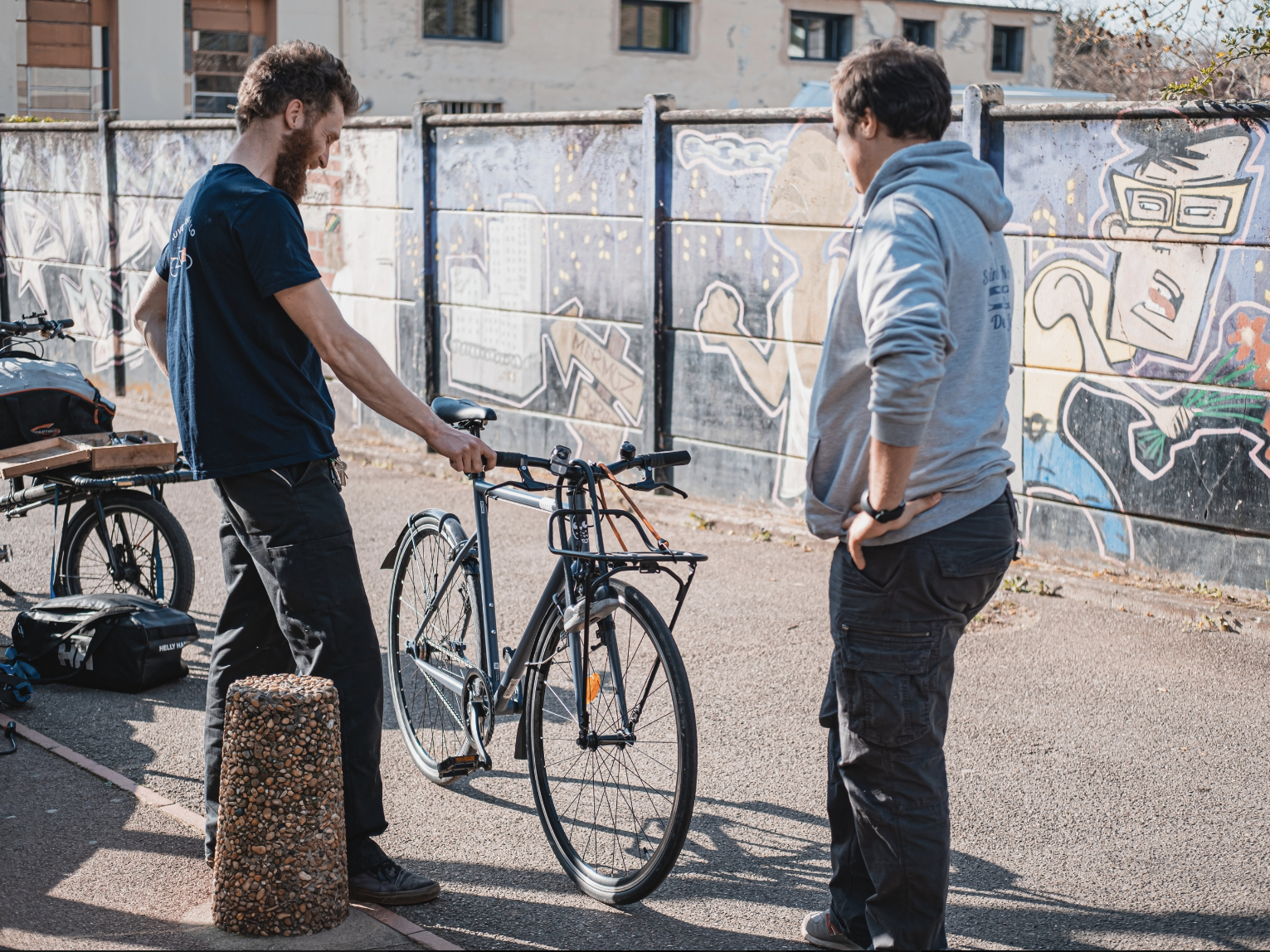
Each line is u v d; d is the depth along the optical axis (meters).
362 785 3.26
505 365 9.16
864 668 2.68
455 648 3.88
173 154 11.38
